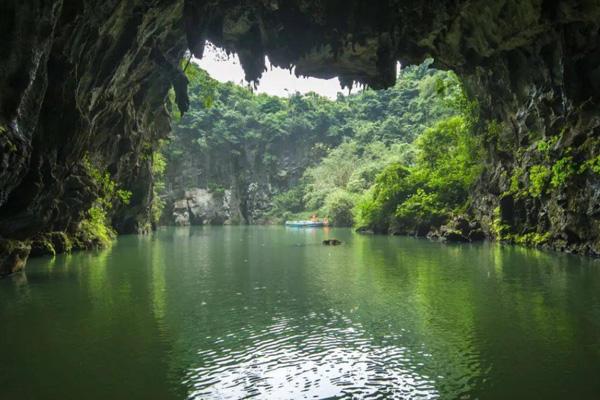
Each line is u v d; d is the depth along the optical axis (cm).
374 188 4934
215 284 1566
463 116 3647
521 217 2861
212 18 1953
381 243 3222
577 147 2161
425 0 1866
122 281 1616
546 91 2409
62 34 1548
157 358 859
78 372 792
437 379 761
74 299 1324
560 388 722
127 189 3756
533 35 2175
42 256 2281
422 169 4388
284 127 8188
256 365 827
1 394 706
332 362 839
